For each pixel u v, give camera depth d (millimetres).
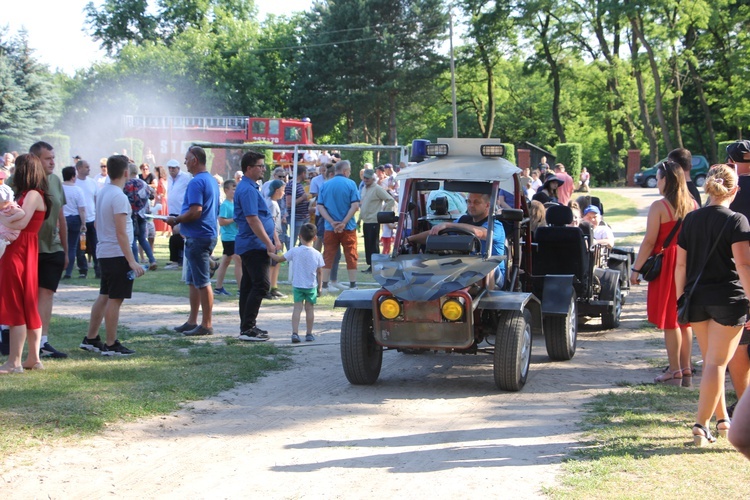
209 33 69000
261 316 11297
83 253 14852
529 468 5145
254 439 5859
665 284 7117
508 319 7293
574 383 7598
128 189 15875
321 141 65688
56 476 4992
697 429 5465
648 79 58031
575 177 46031
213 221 9531
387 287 7031
